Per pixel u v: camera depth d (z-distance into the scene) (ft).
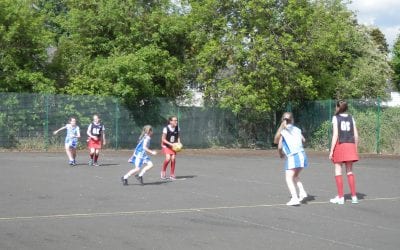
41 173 56.39
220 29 106.32
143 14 104.78
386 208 37.91
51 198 39.58
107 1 103.30
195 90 109.40
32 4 114.21
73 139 66.28
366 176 59.31
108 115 98.89
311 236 28.60
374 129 95.76
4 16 96.48
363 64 139.74
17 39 97.91
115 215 33.35
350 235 29.09
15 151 90.12
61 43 106.01
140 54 99.55
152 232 28.73
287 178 38.50
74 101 96.43
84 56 105.29
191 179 53.52
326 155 91.56
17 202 37.50
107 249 24.91
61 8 129.18
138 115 101.45
